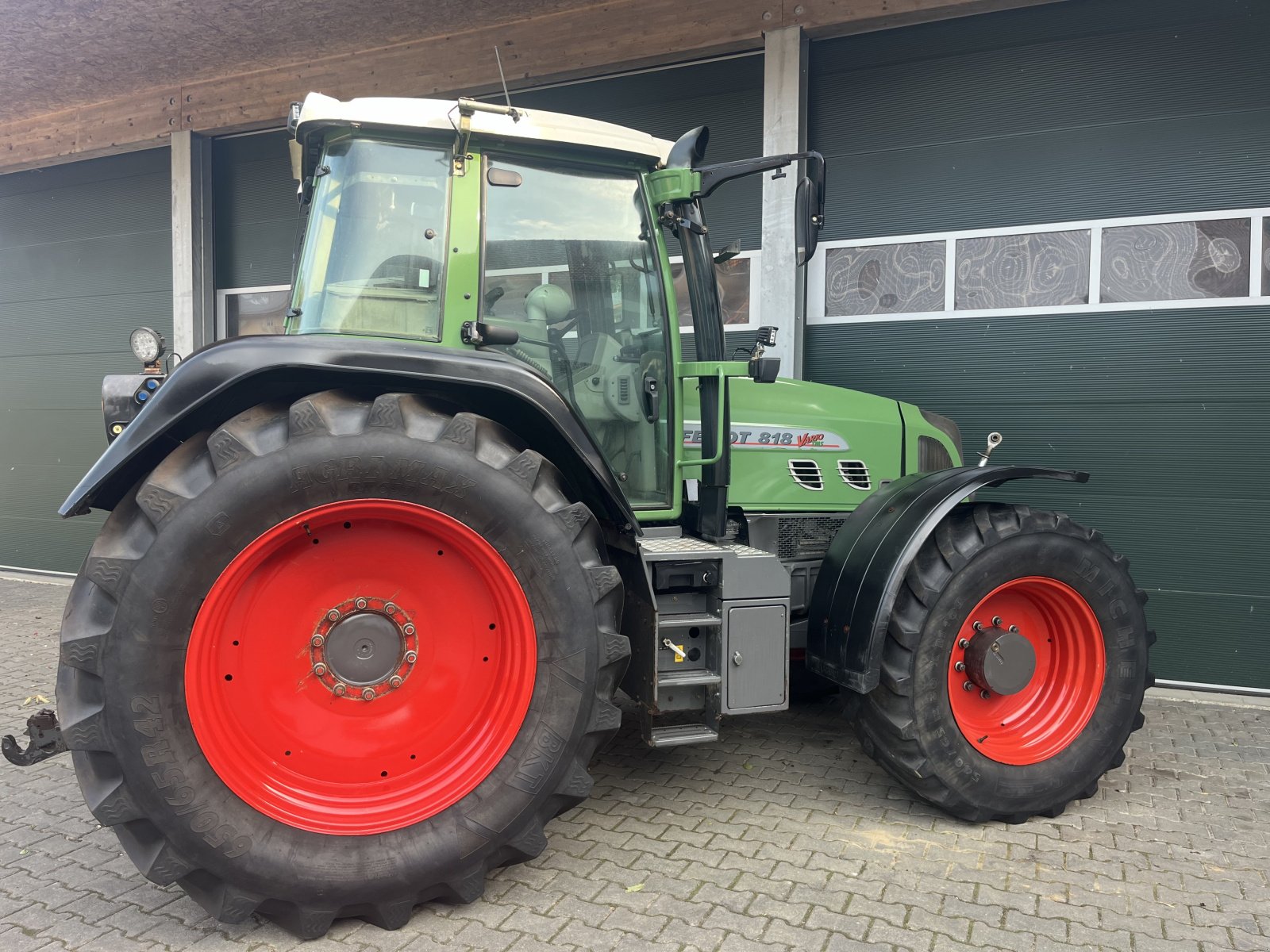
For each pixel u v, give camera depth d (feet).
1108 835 9.18
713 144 17.35
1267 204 13.84
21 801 9.91
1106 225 14.80
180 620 6.79
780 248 16.46
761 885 8.02
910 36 15.93
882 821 9.45
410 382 7.64
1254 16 13.82
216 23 18.28
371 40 19.45
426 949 7.00
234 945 7.07
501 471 7.58
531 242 9.02
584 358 9.37
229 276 22.62
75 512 6.84
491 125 8.57
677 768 11.00
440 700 7.85
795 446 11.48
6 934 7.20
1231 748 11.87
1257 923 7.46
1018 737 9.73
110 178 23.52
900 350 16.29
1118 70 14.62
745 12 16.44
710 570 9.08
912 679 9.00
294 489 7.07
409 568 7.73
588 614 7.74
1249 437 14.06
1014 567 9.39
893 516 9.60
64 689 6.88
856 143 16.40
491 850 7.50
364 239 8.45
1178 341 14.43
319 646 7.55
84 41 19.26
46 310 24.44
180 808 6.72
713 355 9.99
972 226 15.66
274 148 21.91
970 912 7.59
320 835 7.11
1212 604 14.39
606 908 7.61
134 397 9.71
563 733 7.63
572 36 17.92
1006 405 15.58
